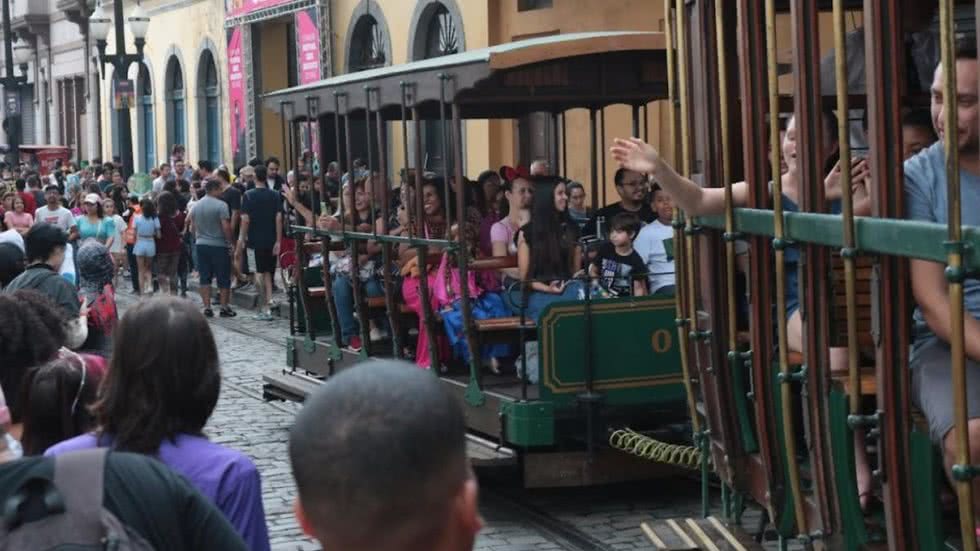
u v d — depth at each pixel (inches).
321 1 1010.1
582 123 707.4
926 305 169.9
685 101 241.8
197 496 122.9
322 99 443.5
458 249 360.8
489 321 363.6
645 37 364.8
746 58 213.3
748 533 233.1
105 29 1054.4
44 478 116.8
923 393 178.7
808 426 196.1
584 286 351.3
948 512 200.7
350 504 88.4
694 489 380.8
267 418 492.4
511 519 355.9
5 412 171.6
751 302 215.5
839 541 190.4
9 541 113.3
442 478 89.3
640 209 418.0
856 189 203.9
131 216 926.4
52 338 215.0
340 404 90.3
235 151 1229.1
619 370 350.6
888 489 175.9
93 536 114.3
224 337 718.5
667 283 395.5
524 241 372.2
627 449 337.4
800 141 192.5
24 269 363.9
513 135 751.7
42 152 1583.4
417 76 376.2
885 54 170.1
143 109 1512.1
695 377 249.3
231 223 859.4
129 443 152.3
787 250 218.7
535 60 353.7
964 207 176.6
